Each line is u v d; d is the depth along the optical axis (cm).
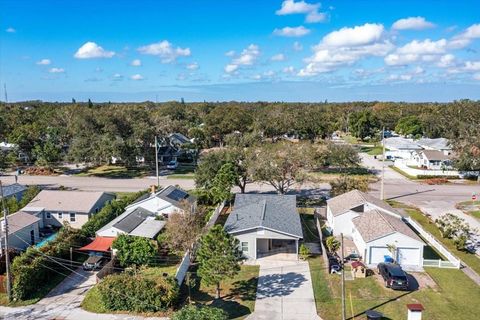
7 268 2641
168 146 8200
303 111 12150
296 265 3170
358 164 7031
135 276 2652
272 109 13950
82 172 7038
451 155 7212
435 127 10725
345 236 3797
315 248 3525
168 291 2525
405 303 2562
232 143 7500
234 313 2450
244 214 3656
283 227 3322
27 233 3591
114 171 7131
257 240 3500
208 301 2606
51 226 4044
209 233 2611
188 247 3108
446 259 3291
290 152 4994
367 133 11300
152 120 8331
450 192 5606
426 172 6662
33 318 2434
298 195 5406
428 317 2397
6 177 6588
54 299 2677
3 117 10225
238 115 10125
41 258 2870
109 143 6625
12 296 2655
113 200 4403
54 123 9238
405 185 6050
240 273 3028
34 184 6038
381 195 5044
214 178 4834
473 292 2714
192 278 2941
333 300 2611
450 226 3700
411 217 4394
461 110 11369
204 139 9819
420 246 3122
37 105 19388
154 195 4062
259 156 5088
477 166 6284
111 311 2509
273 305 2548
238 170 5053
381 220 3412
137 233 3450
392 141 9069
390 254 3148
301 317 2405
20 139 7519
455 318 2388
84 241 3447
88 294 2728
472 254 3416
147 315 2462
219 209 4466
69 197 4275
